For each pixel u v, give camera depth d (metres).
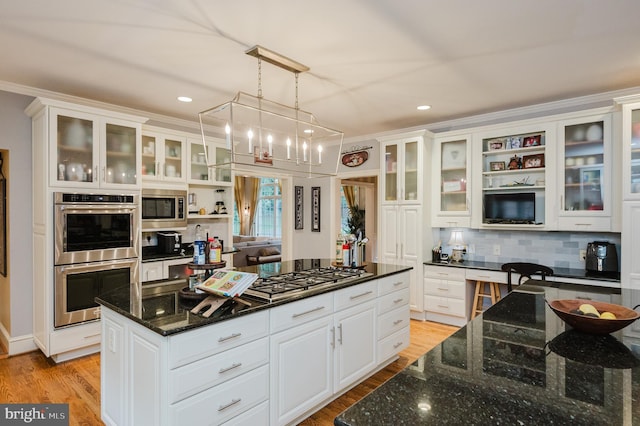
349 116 4.55
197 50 2.73
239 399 1.91
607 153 3.49
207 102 4.02
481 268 4.12
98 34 2.48
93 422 2.40
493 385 1.07
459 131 4.46
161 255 4.27
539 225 3.88
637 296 2.28
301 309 2.29
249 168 5.51
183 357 1.68
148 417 1.74
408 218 4.66
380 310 3.03
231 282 2.05
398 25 2.35
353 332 2.73
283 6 2.14
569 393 1.02
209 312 1.87
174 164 4.48
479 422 0.87
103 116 3.50
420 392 1.02
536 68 3.04
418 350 3.68
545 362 1.25
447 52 2.74
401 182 4.71
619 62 2.92
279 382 2.14
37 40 2.57
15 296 3.47
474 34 2.47
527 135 4.12
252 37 2.52
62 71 3.13
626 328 1.64
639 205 3.20
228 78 3.30
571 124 3.71
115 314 2.05
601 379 1.11
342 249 3.31
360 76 3.22
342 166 5.85
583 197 3.68
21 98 3.52
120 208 3.59
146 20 2.30
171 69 3.10
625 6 2.13
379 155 5.43
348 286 2.66
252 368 1.98
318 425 2.38
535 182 4.07
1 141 3.40
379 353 3.01
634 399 0.99
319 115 4.50
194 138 4.64
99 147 3.47
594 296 2.28
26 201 3.54
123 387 1.96
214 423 1.80
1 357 3.42
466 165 4.41
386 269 3.28
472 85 3.44
